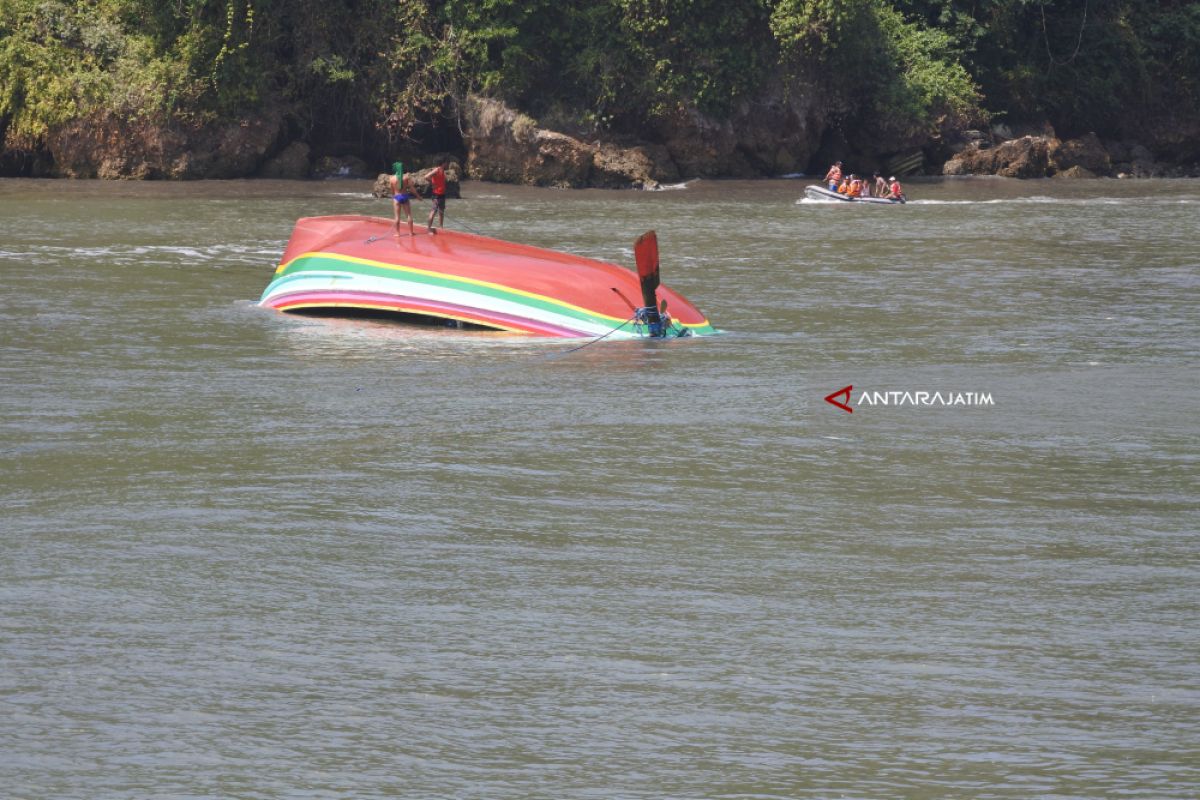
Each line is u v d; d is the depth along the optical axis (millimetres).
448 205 196625
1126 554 44156
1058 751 30672
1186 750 30688
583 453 56375
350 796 28797
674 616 38406
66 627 37125
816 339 84625
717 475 53281
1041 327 89875
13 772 29547
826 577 41781
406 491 50469
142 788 29016
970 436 59875
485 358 77188
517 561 42938
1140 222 173500
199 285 104812
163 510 47750
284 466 53750
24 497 49219
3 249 127125
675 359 77562
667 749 30750
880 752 30625
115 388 67812
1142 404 66562
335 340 82250
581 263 89375
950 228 164250
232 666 34781
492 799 28688
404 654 35625
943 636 37094
